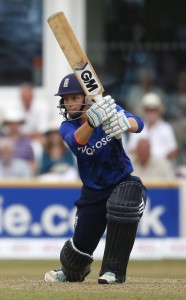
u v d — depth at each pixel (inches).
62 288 830.5
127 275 1091.9
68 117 879.1
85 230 876.6
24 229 1632.6
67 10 2047.2
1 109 1886.1
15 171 1707.7
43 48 2068.2
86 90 847.7
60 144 1710.1
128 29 2027.6
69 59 848.9
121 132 821.9
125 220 842.8
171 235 1657.2
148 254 1649.9
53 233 1633.9
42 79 2060.8
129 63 2000.5
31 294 779.4
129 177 867.4
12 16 2079.2
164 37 2020.2
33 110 1847.9
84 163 861.2
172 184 1656.0
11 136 1729.8
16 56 2081.7
